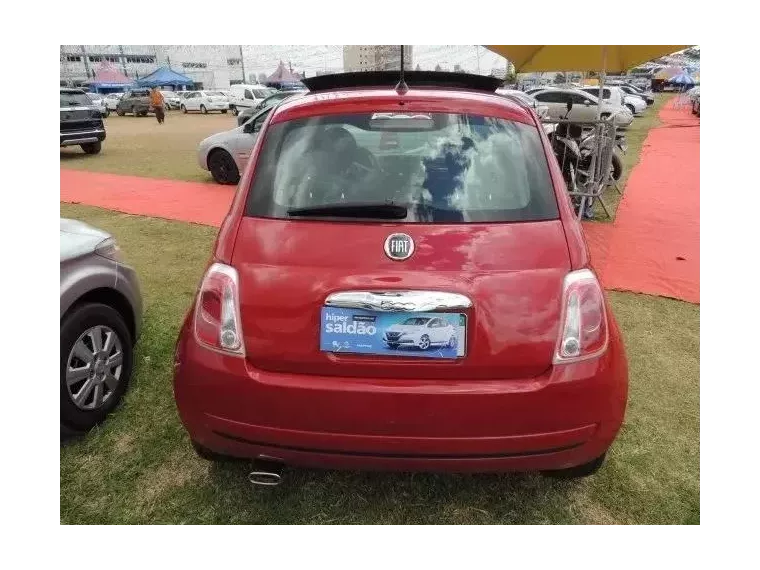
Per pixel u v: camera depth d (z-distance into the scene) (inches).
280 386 77.0
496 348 75.5
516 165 87.1
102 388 115.6
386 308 75.0
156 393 125.2
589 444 80.0
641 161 506.6
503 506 95.3
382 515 93.1
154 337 150.0
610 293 194.5
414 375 76.5
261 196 85.7
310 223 81.2
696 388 133.0
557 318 76.7
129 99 1307.8
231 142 383.9
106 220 291.1
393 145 88.1
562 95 687.7
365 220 80.7
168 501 95.9
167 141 712.4
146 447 108.8
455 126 90.5
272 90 1261.1
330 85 110.3
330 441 77.7
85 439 110.9
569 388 76.1
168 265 218.4
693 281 205.5
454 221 80.5
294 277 77.8
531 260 78.1
